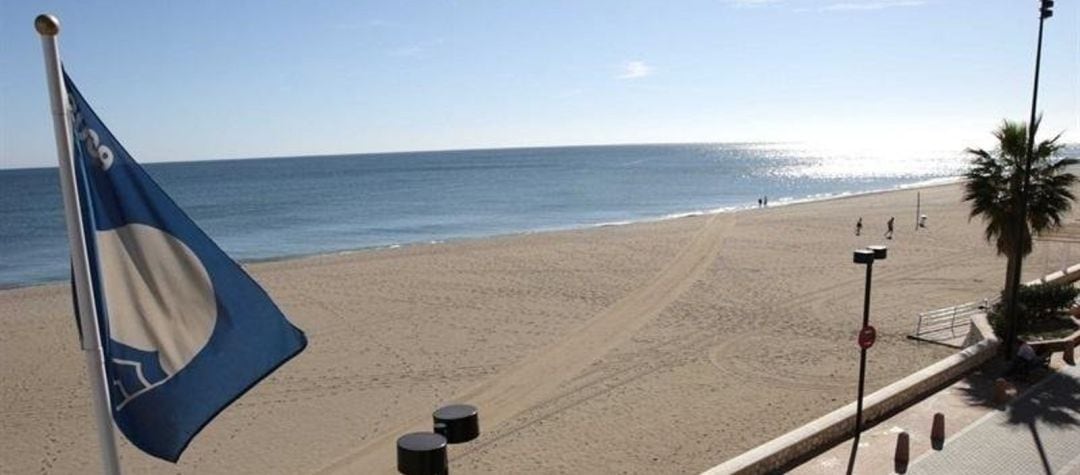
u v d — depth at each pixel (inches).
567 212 3041.3
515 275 1352.1
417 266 1464.1
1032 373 646.5
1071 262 1354.6
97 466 602.5
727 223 2105.1
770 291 1182.9
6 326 1031.6
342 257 1611.7
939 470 469.7
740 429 637.3
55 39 207.0
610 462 580.7
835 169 7175.2
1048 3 642.8
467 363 840.9
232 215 3065.9
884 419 553.6
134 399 228.7
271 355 239.1
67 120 212.7
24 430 672.4
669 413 678.5
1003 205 819.4
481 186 4699.8
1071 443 506.9
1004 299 821.2
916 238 1759.4
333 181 5561.0
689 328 969.5
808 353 852.0
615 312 1064.2
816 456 491.5
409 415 693.9
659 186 4613.7
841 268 1376.7
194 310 234.2
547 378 787.4
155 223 231.1
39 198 4379.9
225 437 649.6
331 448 626.2
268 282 1318.9
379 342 929.5
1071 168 4790.8
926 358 818.8
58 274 1752.0
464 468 576.1
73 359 876.6
